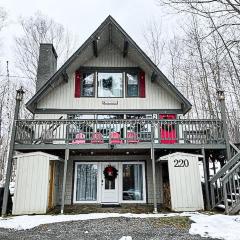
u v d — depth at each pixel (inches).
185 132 439.8
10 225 300.2
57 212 398.9
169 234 248.8
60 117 519.5
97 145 426.9
